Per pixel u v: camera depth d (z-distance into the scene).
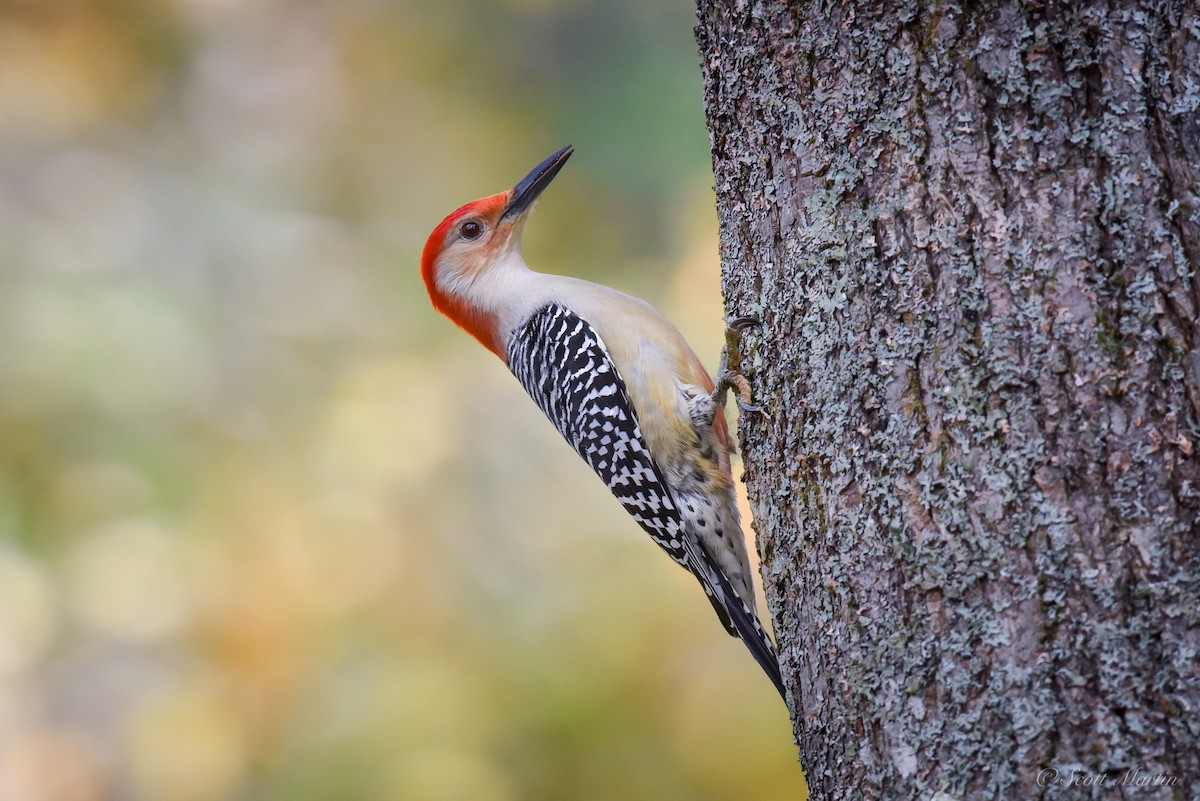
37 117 14.57
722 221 6.19
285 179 15.38
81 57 14.52
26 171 14.41
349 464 13.41
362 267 15.05
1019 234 5.09
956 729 5.01
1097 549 4.85
